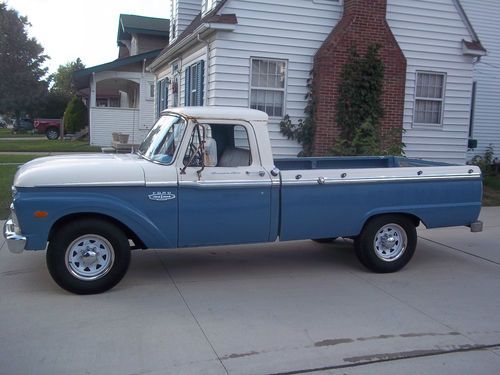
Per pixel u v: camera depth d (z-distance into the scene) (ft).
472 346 16.11
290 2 42.45
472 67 48.62
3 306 18.28
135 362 14.47
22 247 18.58
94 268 19.51
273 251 26.71
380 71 43.34
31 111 172.14
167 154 20.61
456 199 24.03
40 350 15.05
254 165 21.21
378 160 28.43
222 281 21.67
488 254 27.32
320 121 42.68
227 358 14.85
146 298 19.39
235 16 40.78
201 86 45.37
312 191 21.84
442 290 21.33
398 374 14.26
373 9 43.06
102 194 19.27
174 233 20.34
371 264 23.15
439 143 48.47
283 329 16.92
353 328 17.16
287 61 43.09
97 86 108.27
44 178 18.75
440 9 46.80
